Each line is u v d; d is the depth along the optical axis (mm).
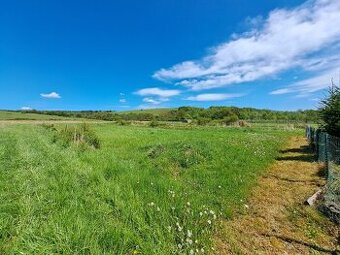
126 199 6953
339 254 5676
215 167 11680
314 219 7242
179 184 8844
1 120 103812
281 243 6105
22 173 8461
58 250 4664
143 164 11836
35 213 5812
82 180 8281
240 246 5906
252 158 14031
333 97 16000
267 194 9211
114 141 25812
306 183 10500
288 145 23938
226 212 7324
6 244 4859
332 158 13742
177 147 14711
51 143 19641
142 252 5055
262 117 117938
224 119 76500
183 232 5852
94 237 5121
